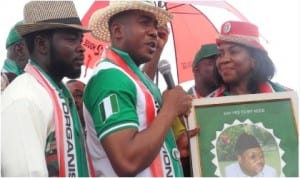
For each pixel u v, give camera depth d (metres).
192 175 2.11
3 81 2.55
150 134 1.83
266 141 2.10
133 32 2.05
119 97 1.86
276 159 2.09
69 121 2.02
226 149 2.10
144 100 1.94
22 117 1.88
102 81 1.92
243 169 2.09
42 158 1.89
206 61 3.07
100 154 2.02
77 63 2.12
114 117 1.82
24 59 2.56
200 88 3.11
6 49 2.57
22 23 2.29
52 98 2.00
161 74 2.32
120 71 1.93
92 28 2.27
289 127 2.11
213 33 3.23
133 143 1.80
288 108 2.12
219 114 2.12
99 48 2.78
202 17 3.27
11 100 1.92
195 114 2.11
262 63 2.98
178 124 2.16
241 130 2.10
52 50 2.08
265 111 2.12
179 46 3.24
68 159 1.98
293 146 2.10
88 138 2.07
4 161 1.87
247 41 2.97
